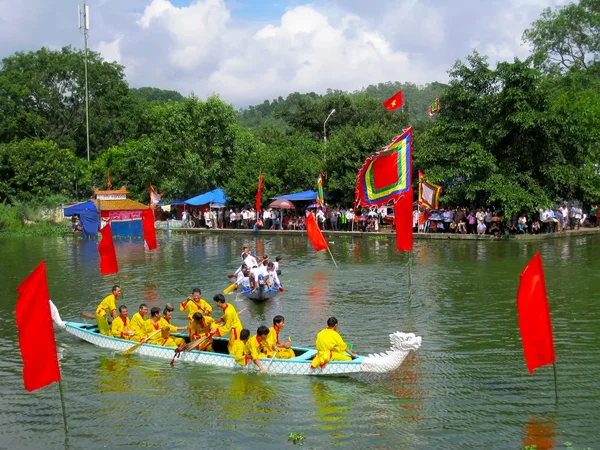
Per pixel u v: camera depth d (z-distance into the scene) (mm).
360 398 11180
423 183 39156
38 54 76688
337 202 47344
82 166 65188
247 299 20203
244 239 43031
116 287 15375
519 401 10867
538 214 38500
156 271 27016
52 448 9586
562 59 59594
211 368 13000
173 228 51594
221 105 56219
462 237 37219
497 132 37344
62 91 77375
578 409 10469
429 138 40781
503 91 37562
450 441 9406
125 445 9602
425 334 15328
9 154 56781
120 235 47219
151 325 14469
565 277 22406
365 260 29172
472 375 12242
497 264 26328
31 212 54375
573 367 12578
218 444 9516
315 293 20984
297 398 11242
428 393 11344
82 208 46875
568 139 38469
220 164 56094
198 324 14242
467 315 17234
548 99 37656
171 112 56625
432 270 25250
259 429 9992
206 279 24609
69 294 21797
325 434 9742
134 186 66188
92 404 11242
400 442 9414
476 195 38719
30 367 9922
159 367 13188
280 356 12836
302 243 38938
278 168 50156
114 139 81312
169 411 10812
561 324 15914
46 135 74875
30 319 9961
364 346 14391
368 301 19453
